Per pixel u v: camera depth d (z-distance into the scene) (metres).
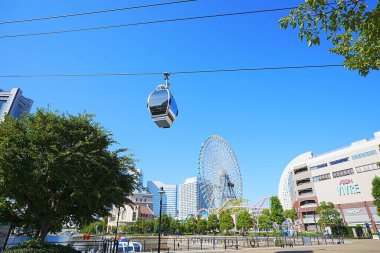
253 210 112.56
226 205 94.38
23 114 17.86
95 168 17.25
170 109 10.94
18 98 105.94
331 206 69.31
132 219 119.00
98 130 18.50
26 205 17.69
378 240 51.72
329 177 81.94
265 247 38.22
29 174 14.89
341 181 78.44
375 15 6.54
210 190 77.75
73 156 16.12
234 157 88.06
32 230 20.70
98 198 16.64
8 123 16.91
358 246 35.25
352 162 77.00
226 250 32.16
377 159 71.69
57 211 17.53
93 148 17.59
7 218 17.48
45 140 16.00
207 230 100.38
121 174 18.83
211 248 36.41
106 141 18.77
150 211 135.00
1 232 17.95
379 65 9.20
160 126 11.21
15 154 14.97
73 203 17.73
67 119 17.94
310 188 87.12
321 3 6.61
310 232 75.12
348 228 66.12
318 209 70.19
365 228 66.25
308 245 40.81
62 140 16.55
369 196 71.31
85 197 16.16
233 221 89.69
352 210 74.00
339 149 81.81
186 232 104.19
